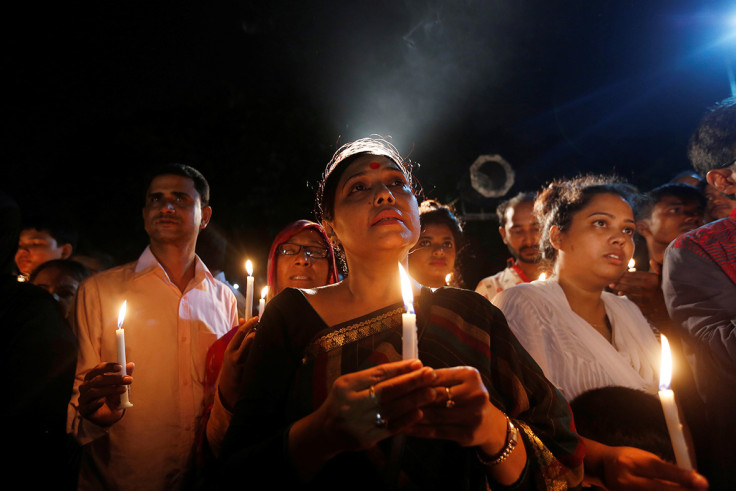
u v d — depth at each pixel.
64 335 2.24
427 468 1.32
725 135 2.60
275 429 1.38
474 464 1.43
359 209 1.52
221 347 2.64
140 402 2.65
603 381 2.27
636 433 1.79
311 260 2.85
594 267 2.45
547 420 1.47
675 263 2.47
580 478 1.47
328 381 1.34
